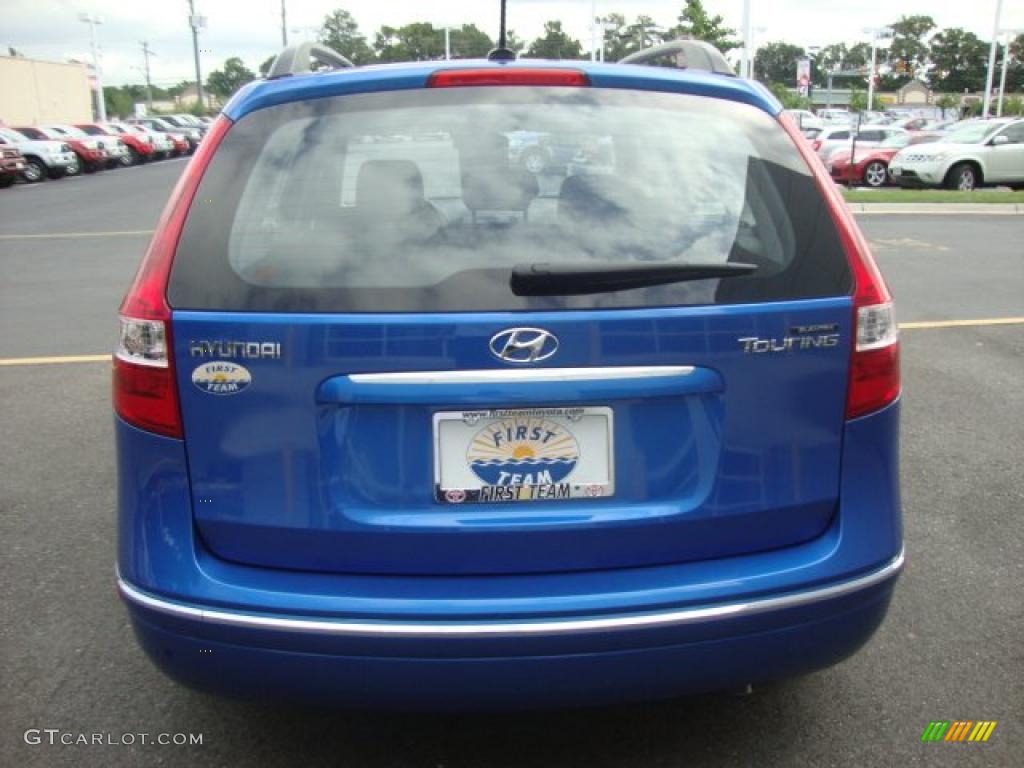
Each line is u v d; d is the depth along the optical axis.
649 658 2.17
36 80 48.72
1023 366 6.53
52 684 2.99
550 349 2.11
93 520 4.20
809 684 2.98
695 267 2.17
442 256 2.18
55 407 5.78
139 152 37.91
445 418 2.14
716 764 2.61
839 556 2.28
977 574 3.67
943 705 2.87
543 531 2.17
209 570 2.19
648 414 2.18
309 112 2.36
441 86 2.39
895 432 2.38
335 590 2.15
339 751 2.68
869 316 2.30
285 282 2.16
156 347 2.16
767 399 2.22
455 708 2.20
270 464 2.16
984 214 16.22
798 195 2.36
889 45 92.00
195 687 2.26
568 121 2.37
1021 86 89.38
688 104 2.45
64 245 13.23
